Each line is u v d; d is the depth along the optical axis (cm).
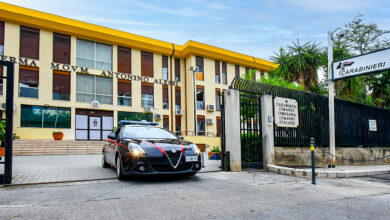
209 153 1218
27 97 1892
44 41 2005
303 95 1003
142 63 2461
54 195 462
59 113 2005
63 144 1714
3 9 1823
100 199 435
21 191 493
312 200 460
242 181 630
